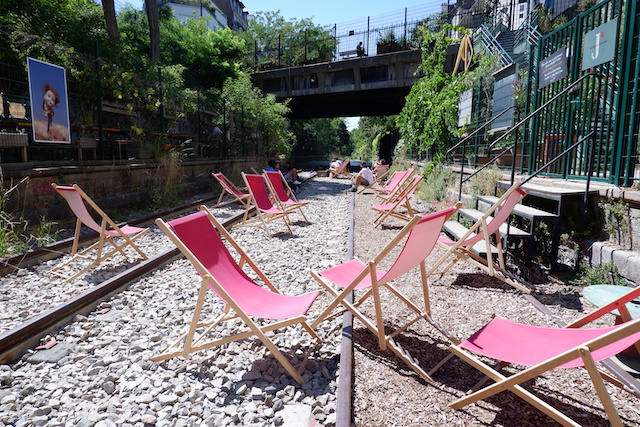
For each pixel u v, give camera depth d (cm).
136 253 633
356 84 3070
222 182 1130
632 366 300
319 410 253
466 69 1570
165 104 1411
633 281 428
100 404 258
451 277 532
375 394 271
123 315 395
